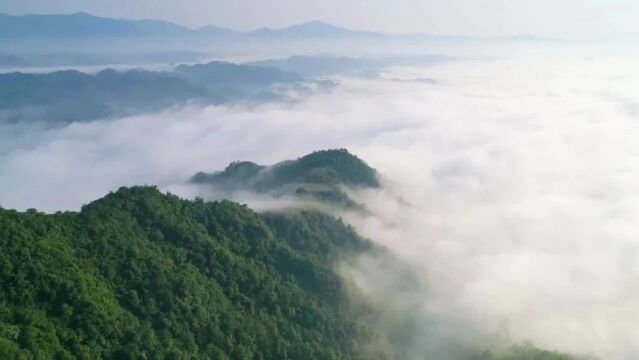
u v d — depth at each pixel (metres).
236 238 121.81
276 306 109.06
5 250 81.69
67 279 81.88
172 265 100.31
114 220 105.19
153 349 83.12
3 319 73.81
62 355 73.12
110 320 81.31
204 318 94.06
